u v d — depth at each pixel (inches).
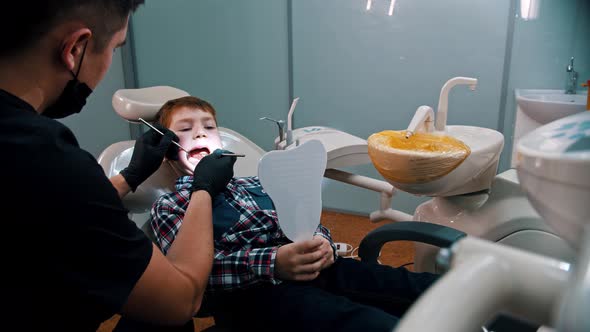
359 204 106.0
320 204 34.3
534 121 78.5
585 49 77.9
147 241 24.7
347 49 96.0
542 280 9.3
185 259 28.2
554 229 11.3
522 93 81.8
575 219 10.1
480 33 84.4
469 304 9.0
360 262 39.5
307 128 68.7
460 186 40.0
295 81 103.0
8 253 21.0
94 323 25.1
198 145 45.1
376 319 30.4
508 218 41.6
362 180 56.2
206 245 30.0
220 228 38.7
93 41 24.6
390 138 41.1
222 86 110.4
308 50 99.6
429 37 88.5
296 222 33.7
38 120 22.0
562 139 11.3
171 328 32.4
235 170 53.4
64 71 24.4
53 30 22.7
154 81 116.3
